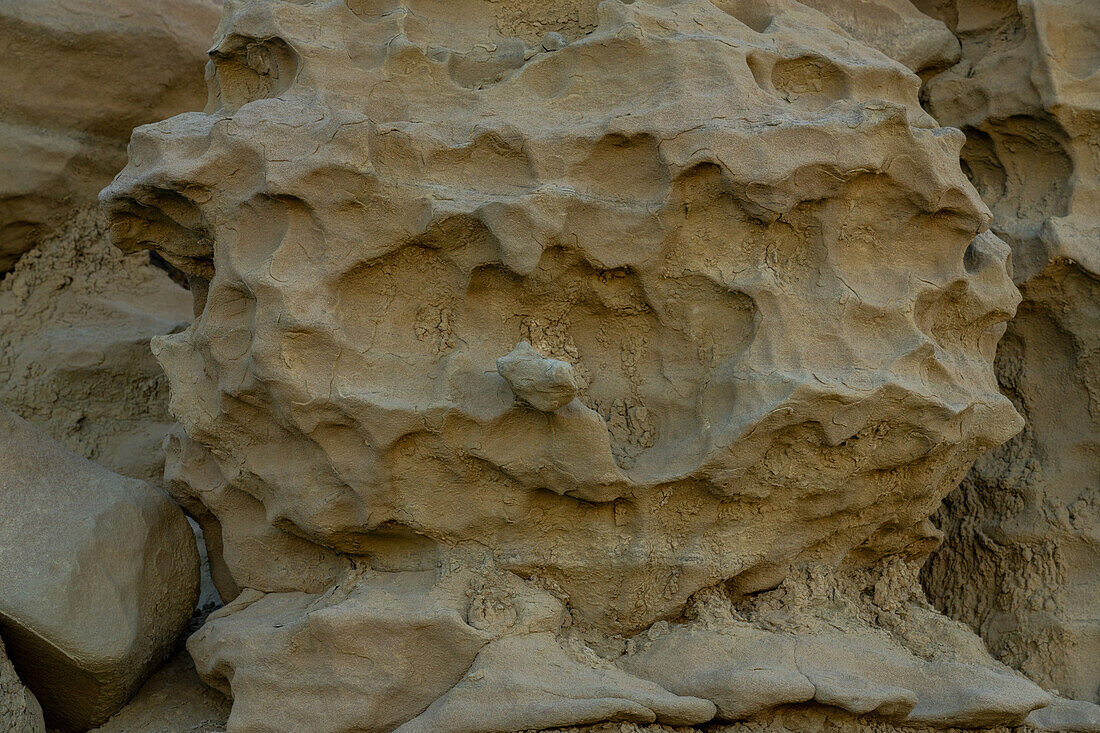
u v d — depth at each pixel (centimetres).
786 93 337
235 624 335
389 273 317
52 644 324
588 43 323
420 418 304
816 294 319
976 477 418
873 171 315
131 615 340
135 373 452
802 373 307
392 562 335
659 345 329
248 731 312
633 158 313
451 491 317
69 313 460
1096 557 394
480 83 333
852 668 314
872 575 368
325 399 306
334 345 307
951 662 320
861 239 329
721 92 315
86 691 342
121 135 471
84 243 472
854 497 333
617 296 324
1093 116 397
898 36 417
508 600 314
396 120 319
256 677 316
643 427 326
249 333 320
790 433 312
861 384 310
